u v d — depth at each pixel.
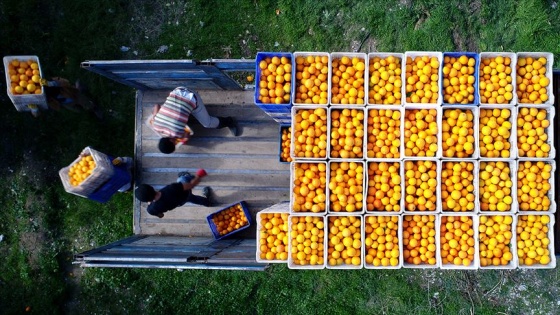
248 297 6.17
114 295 6.25
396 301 6.05
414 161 4.32
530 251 4.24
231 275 6.20
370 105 4.29
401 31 6.30
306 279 6.16
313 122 4.38
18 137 6.48
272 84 4.41
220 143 5.80
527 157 4.21
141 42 6.52
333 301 6.12
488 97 4.27
